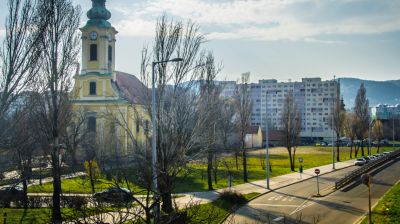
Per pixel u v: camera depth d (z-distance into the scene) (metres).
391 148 124.06
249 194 41.53
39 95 26.92
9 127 21.33
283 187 47.88
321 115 179.12
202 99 27.53
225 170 64.56
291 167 66.31
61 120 31.22
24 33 19.33
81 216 13.80
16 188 39.09
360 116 96.50
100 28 71.00
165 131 21.92
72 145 50.69
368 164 61.84
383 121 151.50
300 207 35.28
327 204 36.44
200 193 42.03
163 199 15.60
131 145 43.91
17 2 19.12
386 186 46.62
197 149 35.09
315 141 162.25
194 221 14.63
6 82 18.91
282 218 30.50
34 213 29.62
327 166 72.69
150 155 20.14
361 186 46.78
